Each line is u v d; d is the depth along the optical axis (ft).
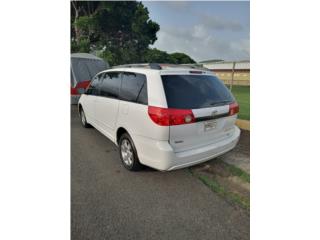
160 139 8.30
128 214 7.66
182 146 8.75
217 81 10.40
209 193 8.98
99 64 28.22
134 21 63.05
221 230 7.06
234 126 11.07
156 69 9.17
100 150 13.08
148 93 8.79
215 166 11.30
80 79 25.32
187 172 10.65
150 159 8.89
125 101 10.18
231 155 12.67
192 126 8.64
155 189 9.19
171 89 8.57
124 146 10.64
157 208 8.00
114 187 9.25
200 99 9.04
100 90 13.48
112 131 11.73
